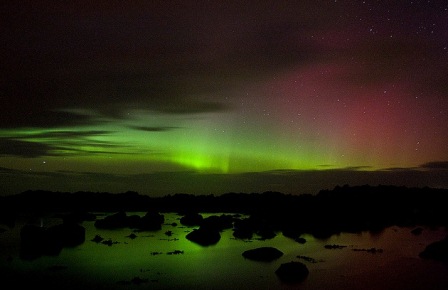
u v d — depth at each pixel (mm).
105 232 20984
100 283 12336
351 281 13016
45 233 16719
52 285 12094
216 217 24062
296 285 12539
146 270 13844
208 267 14344
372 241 19969
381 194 28703
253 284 12523
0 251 16344
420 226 24656
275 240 19766
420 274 13930
